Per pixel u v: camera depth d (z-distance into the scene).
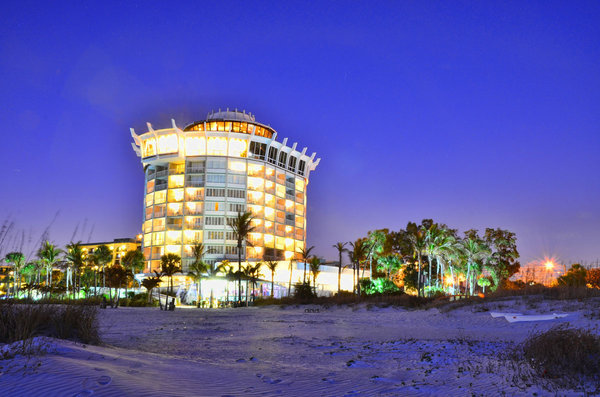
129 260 90.88
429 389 7.62
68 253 63.72
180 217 100.44
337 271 94.38
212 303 69.00
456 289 78.38
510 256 87.62
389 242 91.62
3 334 9.70
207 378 7.76
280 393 7.04
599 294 27.55
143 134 106.69
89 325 11.55
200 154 103.31
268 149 108.75
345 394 7.22
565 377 8.43
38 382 5.99
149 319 29.30
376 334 19.91
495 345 14.30
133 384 6.38
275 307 52.91
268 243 105.31
